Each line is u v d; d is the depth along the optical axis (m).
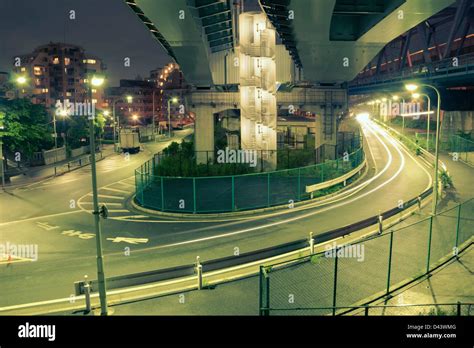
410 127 86.38
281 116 88.00
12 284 16.50
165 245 21.00
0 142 37.56
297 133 63.62
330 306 13.59
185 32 32.69
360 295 14.44
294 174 38.78
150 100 123.12
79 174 45.66
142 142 84.38
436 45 75.00
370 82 85.00
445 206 27.30
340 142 60.72
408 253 18.62
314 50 35.38
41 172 46.91
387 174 40.62
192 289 15.31
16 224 25.55
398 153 54.09
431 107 82.75
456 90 63.75
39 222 25.91
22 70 102.44
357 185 35.88
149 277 15.48
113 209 29.19
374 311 13.20
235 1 44.22
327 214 26.38
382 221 23.44
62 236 22.91
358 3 27.88
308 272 16.44
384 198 30.67
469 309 12.56
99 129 76.94
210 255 19.31
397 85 74.00
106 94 116.75
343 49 35.06
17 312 13.90
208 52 39.53
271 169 40.19
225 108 46.31
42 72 98.88
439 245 19.66
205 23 34.19
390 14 26.45
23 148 49.47
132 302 14.38
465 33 63.03
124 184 39.09
